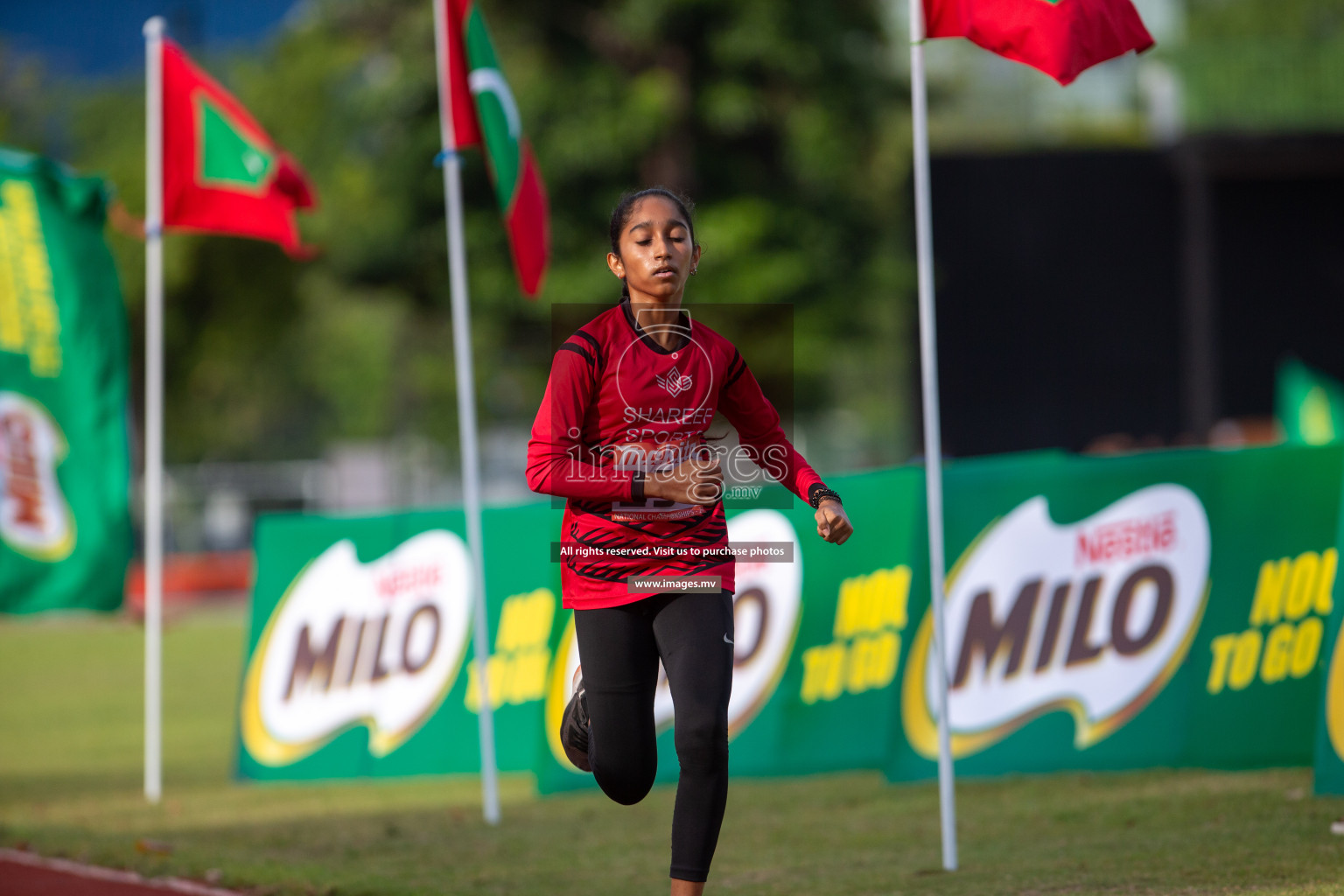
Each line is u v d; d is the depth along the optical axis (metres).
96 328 25.34
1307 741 20.89
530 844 19.11
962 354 78.75
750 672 23.75
